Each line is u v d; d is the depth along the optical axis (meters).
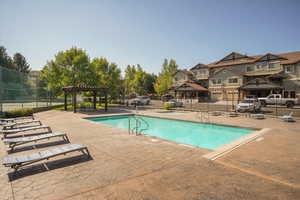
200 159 4.78
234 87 36.25
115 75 29.28
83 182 3.52
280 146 5.99
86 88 18.39
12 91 15.52
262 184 3.39
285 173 3.88
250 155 5.07
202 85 44.44
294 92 29.98
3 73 14.14
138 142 6.64
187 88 39.06
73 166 4.34
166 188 3.26
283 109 21.00
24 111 14.73
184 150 5.62
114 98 31.19
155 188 3.26
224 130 11.12
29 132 8.52
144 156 5.06
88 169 4.16
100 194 3.07
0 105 13.69
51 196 3.03
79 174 3.89
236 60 41.41
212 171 4.00
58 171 4.05
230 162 4.55
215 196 2.99
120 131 8.70
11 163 3.77
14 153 5.41
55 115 15.52
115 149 5.75
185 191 3.15
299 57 31.31
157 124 13.48
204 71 44.56
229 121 12.34
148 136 7.65
